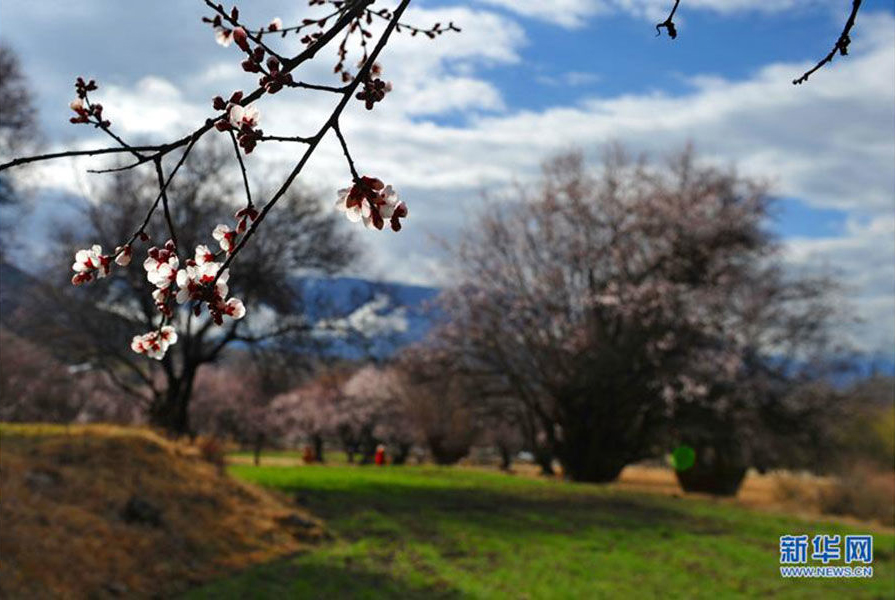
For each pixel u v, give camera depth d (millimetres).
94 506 13906
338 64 3152
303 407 64125
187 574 12680
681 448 34281
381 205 2281
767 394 34250
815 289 34719
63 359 33188
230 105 2225
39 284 31406
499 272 36500
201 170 31125
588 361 33562
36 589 10281
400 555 15492
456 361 36875
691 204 35250
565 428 36469
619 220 35281
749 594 13680
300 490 22625
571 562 15555
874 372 34812
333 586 12750
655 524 20719
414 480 28453
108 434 18266
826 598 13516
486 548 16594
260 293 32250
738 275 34219
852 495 24469
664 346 32750
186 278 2422
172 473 17016
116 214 30797
